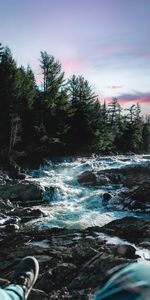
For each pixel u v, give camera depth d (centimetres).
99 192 2500
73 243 1064
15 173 3381
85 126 5384
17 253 995
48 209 2139
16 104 4369
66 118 5247
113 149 6906
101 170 2986
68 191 2531
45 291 730
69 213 2008
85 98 5584
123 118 8994
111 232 1229
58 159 4650
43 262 893
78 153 5328
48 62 5122
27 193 2388
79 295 662
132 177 2856
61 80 5194
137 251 962
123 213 2008
